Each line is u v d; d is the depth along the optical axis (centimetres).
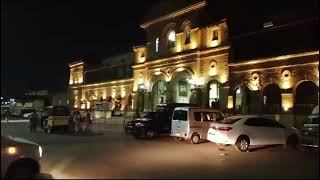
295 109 2783
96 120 4697
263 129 1978
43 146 2123
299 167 1404
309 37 2823
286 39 2981
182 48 3894
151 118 2702
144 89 4444
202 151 1905
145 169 1349
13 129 3734
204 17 3669
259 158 1652
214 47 3491
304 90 2781
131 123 2731
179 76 3906
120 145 2195
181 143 2319
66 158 1630
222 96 3359
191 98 3722
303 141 1892
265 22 3544
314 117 1895
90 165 1437
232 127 1914
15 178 1037
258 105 3039
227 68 3338
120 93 5291
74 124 3347
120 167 1391
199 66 3656
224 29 3425
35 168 1083
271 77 2964
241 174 1257
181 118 2350
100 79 5922
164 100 4162
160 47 4231
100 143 2314
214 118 2375
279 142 2012
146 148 2034
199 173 1273
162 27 4212
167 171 1309
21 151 1052
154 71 4300
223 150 1950
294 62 2811
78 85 6438
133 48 4741
